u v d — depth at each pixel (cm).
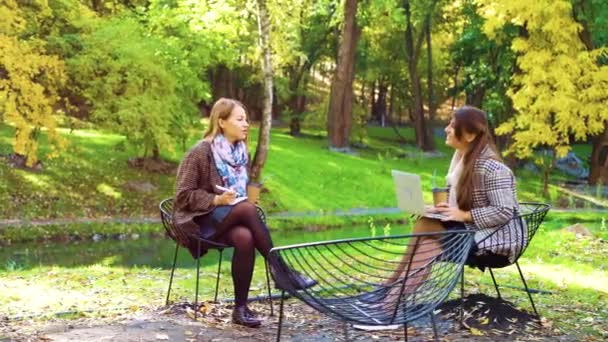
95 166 1827
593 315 530
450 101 4247
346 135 2628
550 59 1955
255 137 2691
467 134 461
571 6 1931
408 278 352
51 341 432
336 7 2652
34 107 1482
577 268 742
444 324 482
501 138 2788
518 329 478
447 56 3322
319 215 1770
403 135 3472
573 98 1959
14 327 468
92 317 499
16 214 1555
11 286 623
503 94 2719
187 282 658
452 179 477
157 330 459
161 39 1800
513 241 460
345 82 2619
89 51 1609
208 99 1916
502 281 652
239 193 502
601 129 1992
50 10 1523
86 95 1664
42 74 1568
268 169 2103
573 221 1780
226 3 1848
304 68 3028
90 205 1673
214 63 2009
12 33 1466
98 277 683
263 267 767
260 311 527
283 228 1667
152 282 655
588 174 2719
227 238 484
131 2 2142
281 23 1870
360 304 359
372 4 2603
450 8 3066
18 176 1694
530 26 1911
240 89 3344
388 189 2120
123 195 1744
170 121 1797
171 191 1814
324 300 357
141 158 1903
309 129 3262
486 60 2919
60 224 1466
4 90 1472
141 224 1527
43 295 583
